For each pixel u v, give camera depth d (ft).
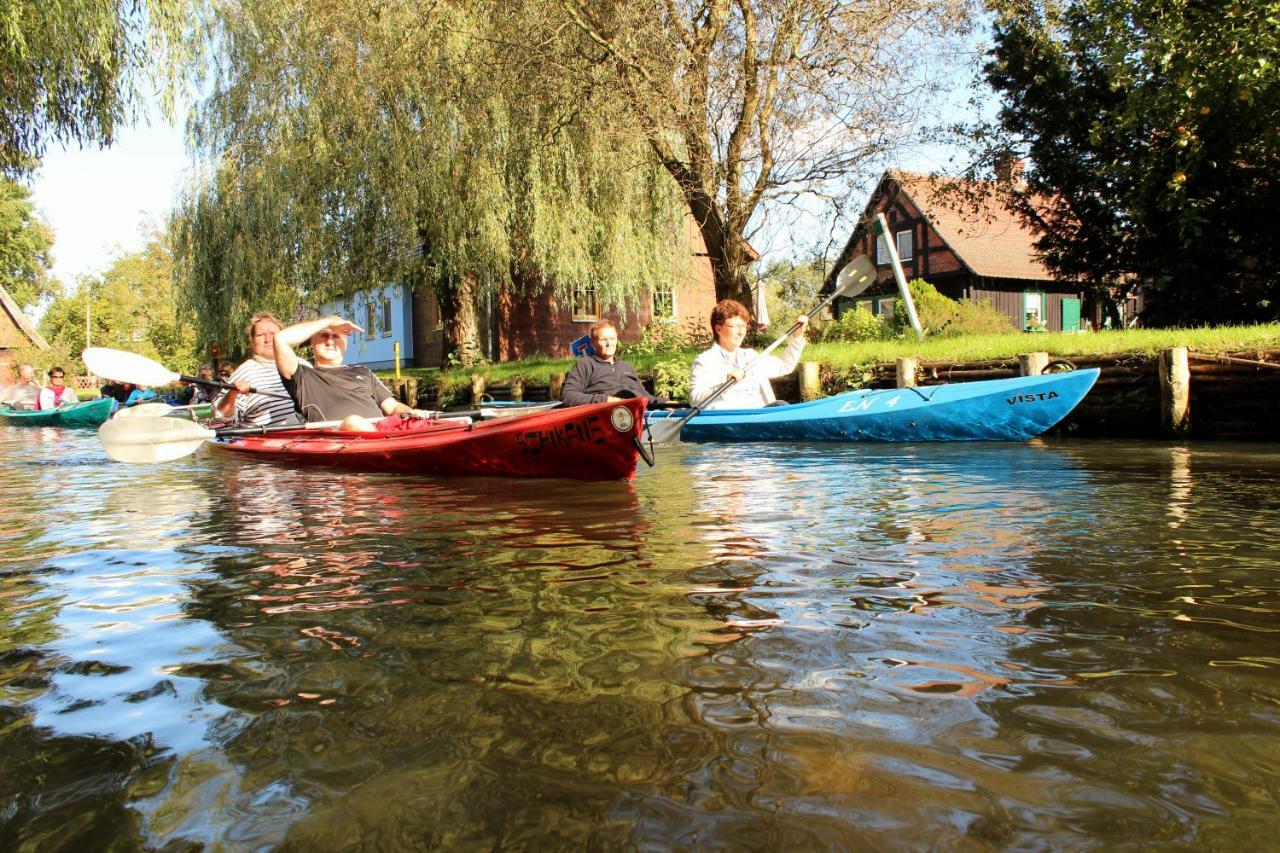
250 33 54.70
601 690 5.47
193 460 22.13
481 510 12.87
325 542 10.64
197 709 5.35
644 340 54.29
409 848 3.72
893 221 91.86
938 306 51.13
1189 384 24.80
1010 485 14.66
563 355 76.59
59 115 34.24
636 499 13.73
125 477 18.62
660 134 39.37
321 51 53.01
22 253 151.23
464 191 53.47
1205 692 5.27
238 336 61.62
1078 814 3.89
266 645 6.58
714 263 43.78
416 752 4.66
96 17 32.04
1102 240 46.03
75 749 4.82
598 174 53.72
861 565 8.73
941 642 6.28
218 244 61.67
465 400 52.80
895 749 4.55
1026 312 89.04
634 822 3.88
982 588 7.78
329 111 53.36
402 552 9.91
